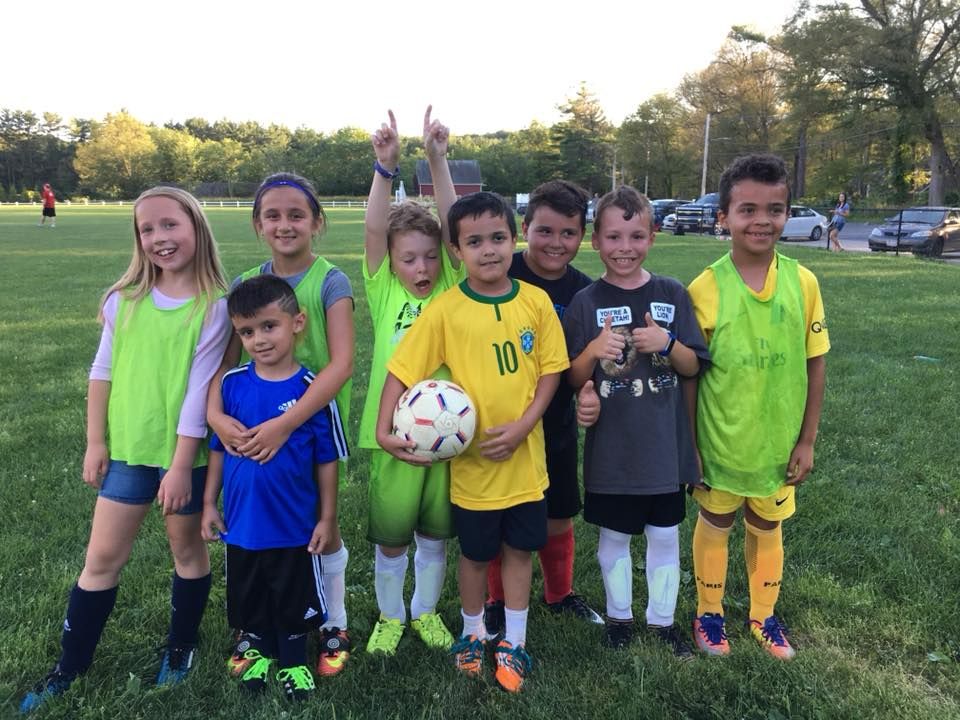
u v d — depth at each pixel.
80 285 11.16
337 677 2.36
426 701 2.22
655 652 2.44
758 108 51.53
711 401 2.47
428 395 2.23
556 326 2.38
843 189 45.28
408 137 74.56
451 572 3.08
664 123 57.53
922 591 2.79
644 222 2.37
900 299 9.73
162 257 2.21
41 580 2.89
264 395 2.21
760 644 2.54
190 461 2.21
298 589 2.29
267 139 111.06
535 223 2.56
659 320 2.41
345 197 80.81
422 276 2.45
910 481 3.81
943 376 5.79
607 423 2.42
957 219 17.47
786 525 3.35
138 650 2.49
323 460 2.31
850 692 2.21
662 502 2.46
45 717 2.14
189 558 2.37
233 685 2.28
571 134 71.69
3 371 5.98
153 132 90.31
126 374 2.22
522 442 2.33
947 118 35.59
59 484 3.80
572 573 2.93
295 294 2.31
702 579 2.61
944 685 2.27
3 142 94.88
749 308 2.39
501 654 2.38
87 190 86.00
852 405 5.02
